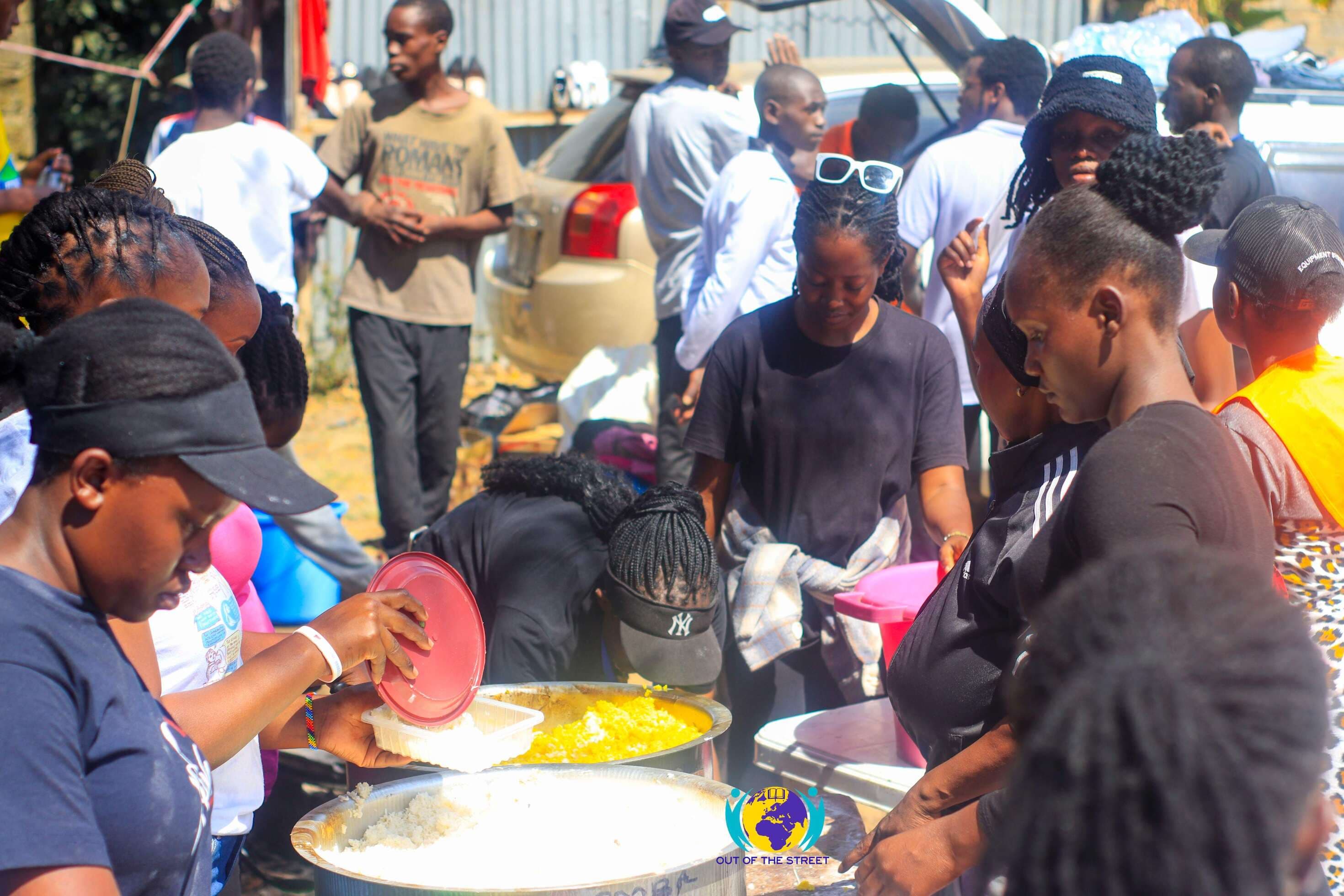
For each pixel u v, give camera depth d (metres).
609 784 2.06
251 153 4.80
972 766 1.67
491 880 1.75
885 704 2.71
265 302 2.21
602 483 2.82
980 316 2.01
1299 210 2.25
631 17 9.78
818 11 9.03
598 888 1.60
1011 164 4.15
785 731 2.57
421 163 5.40
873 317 3.04
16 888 1.14
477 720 2.22
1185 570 0.94
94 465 1.22
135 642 1.65
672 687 2.50
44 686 1.20
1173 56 4.28
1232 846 0.82
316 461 7.68
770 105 4.72
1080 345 1.59
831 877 2.02
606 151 6.47
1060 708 0.89
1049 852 0.87
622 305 6.18
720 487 3.13
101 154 10.34
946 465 3.02
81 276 1.74
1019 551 1.80
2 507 1.62
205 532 1.31
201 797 1.38
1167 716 0.85
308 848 1.78
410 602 1.90
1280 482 2.11
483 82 9.48
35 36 10.23
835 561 3.02
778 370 2.99
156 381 1.22
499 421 6.37
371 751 2.10
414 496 5.54
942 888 1.65
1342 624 2.07
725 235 4.23
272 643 2.15
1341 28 8.68
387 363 5.41
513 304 6.63
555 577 2.64
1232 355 3.04
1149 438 1.48
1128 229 1.54
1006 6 8.84
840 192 2.77
